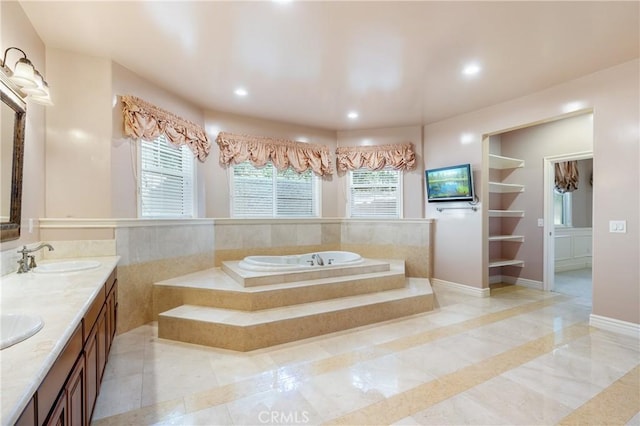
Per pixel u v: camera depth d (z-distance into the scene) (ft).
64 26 8.20
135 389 6.89
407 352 8.80
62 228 9.11
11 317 4.12
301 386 7.07
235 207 15.44
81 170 9.45
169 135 11.92
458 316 11.84
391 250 16.93
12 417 2.17
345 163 17.76
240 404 6.40
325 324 10.11
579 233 21.81
